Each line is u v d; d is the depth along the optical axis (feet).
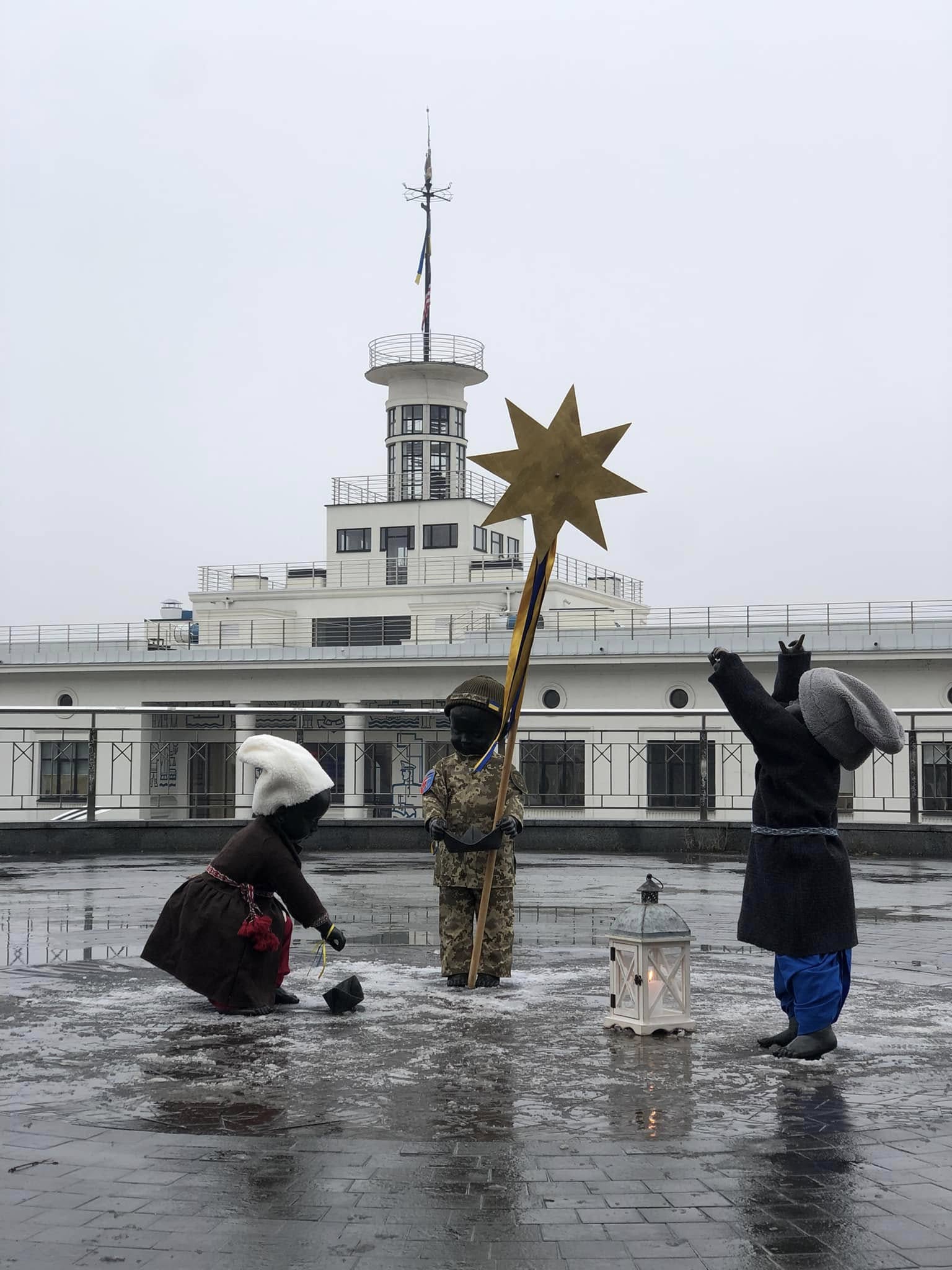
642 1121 14.64
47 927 31.63
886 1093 15.96
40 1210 11.62
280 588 203.92
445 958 23.94
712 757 124.98
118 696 168.45
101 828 55.88
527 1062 17.56
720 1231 11.24
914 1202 11.96
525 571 194.08
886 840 56.24
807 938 18.12
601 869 49.39
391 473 209.05
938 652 136.26
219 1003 20.93
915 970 25.90
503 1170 12.80
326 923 22.00
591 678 150.82
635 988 19.47
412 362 205.87
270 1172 12.69
